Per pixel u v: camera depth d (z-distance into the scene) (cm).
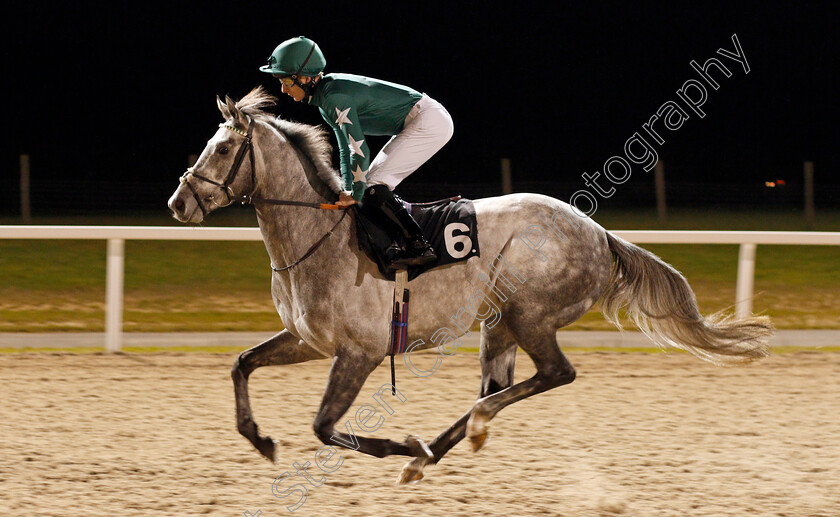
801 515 276
